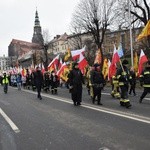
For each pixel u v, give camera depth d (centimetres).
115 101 1702
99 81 1564
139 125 1005
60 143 836
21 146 826
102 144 803
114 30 5116
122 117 1162
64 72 2828
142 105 1498
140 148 752
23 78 3725
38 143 848
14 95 2503
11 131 1020
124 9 4175
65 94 2381
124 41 7088
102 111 1333
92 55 6656
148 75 1559
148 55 4225
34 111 1453
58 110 1438
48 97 2131
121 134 898
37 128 1046
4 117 1315
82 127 1023
